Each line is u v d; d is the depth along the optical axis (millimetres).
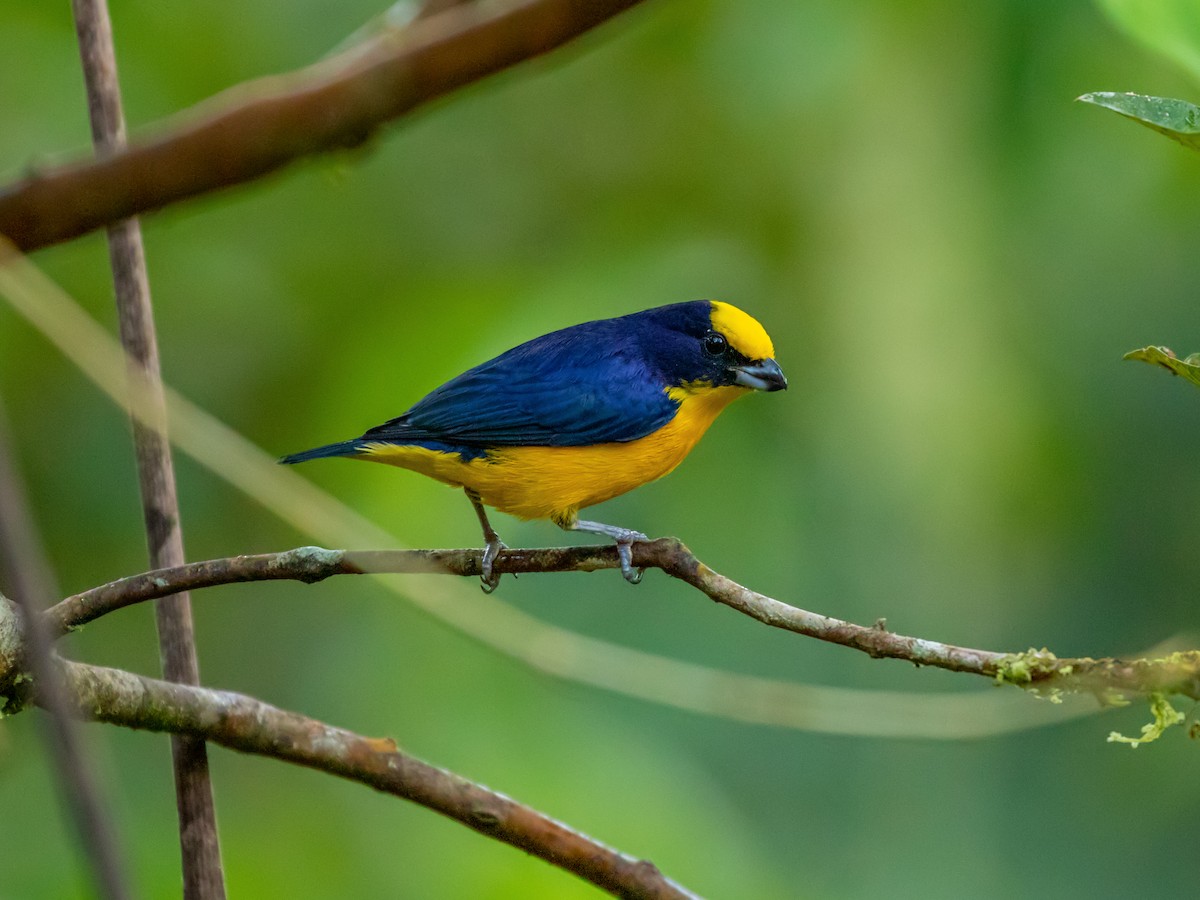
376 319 11805
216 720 5516
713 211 12070
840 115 11359
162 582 5918
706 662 12062
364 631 11016
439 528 10828
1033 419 11508
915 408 11195
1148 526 12320
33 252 4676
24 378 11555
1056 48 10844
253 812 9828
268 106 4656
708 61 12203
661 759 10188
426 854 9602
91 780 2510
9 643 5383
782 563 11648
